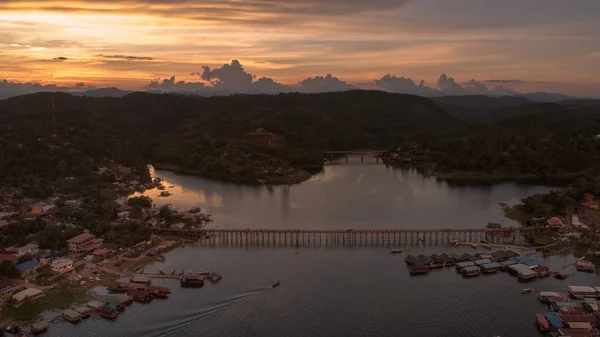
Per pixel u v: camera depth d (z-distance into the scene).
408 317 180.50
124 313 183.88
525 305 190.38
